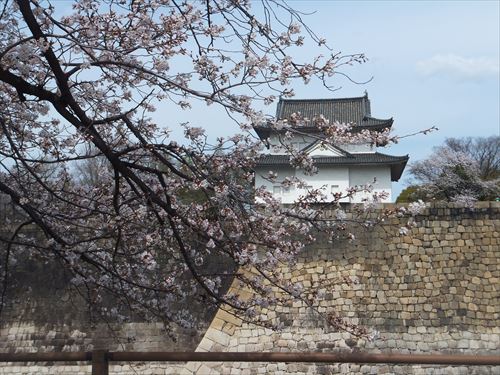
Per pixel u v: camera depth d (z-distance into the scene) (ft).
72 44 17.63
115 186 19.61
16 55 16.93
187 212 18.90
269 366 49.44
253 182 19.61
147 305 22.26
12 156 18.78
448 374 49.19
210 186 17.56
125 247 21.27
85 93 20.77
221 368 49.60
